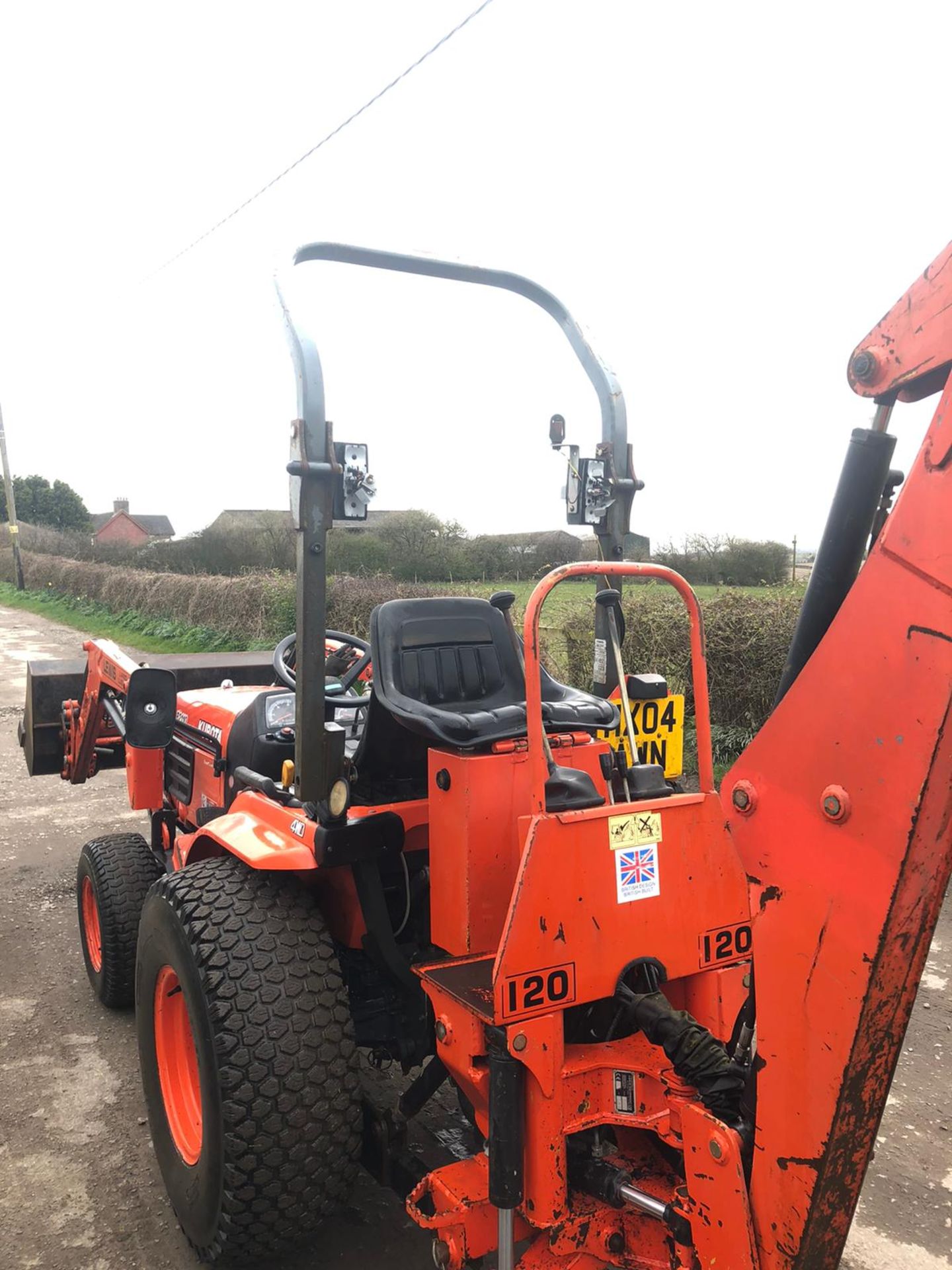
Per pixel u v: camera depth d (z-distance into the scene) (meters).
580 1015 2.36
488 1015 2.05
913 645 1.46
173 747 4.52
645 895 2.21
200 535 25.53
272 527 24.41
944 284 1.43
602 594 2.60
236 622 16.42
